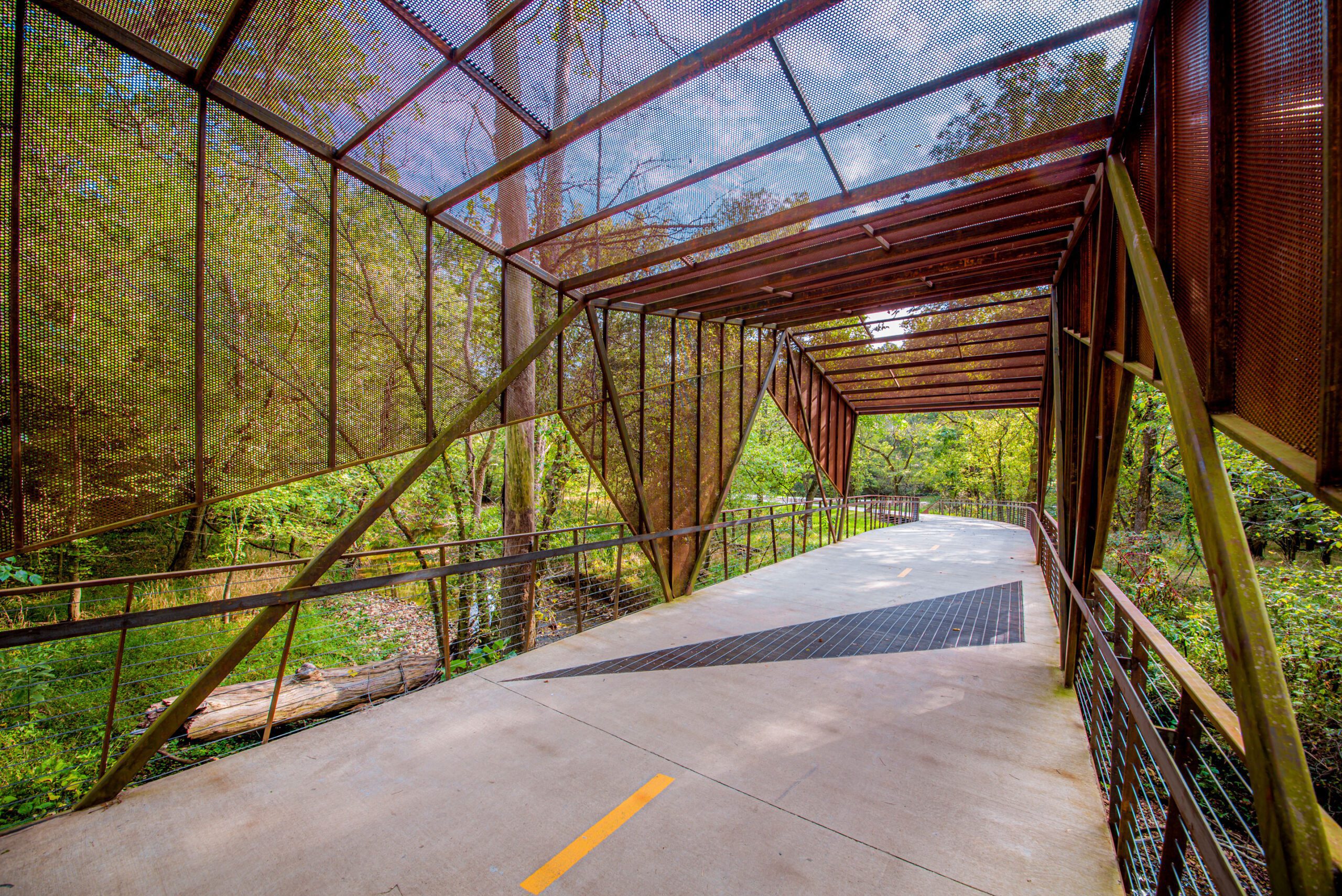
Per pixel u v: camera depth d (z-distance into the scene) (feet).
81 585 8.63
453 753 10.04
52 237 8.07
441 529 35.76
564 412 16.98
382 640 25.12
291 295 10.57
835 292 19.30
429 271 12.85
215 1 7.90
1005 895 6.68
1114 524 43.01
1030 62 7.88
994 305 21.98
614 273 15.17
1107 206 10.08
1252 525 26.14
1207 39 5.27
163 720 9.03
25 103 7.82
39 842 7.67
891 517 59.82
